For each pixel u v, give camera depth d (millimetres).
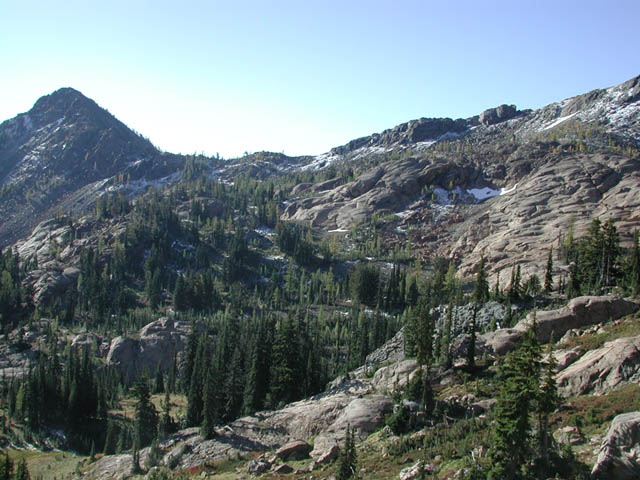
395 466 55844
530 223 187125
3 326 170000
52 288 195500
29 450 105938
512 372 48875
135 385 101688
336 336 150500
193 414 98688
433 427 62156
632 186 185250
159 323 167000
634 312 73438
